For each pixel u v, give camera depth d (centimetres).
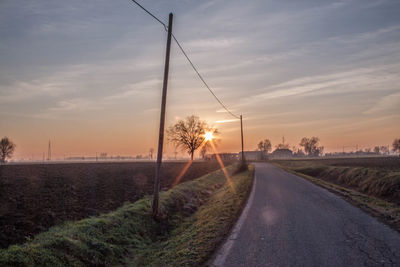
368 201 1175
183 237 781
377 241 618
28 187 2117
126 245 760
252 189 1761
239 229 772
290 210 1027
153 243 831
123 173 3438
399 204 1265
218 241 667
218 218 931
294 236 682
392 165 4088
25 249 543
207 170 4491
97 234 742
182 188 1730
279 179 2509
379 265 488
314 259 525
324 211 989
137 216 982
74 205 1512
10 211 1362
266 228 772
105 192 1955
